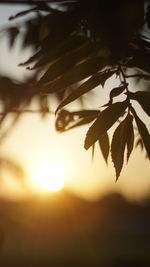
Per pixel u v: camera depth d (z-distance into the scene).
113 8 1.59
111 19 1.58
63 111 2.63
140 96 1.59
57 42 1.78
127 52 1.67
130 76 1.67
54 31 1.79
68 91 3.12
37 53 1.78
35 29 3.05
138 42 1.70
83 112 1.91
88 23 1.66
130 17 1.56
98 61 1.68
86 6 1.71
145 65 1.67
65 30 1.78
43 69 3.36
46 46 1.79
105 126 1.56
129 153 1.56
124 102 1.59
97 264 16.91
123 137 1.57
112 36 1.57
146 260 17.28
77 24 1.77
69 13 1.78
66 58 1.72
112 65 1.67
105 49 1.66
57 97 3.18
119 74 1.67
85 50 1.71
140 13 1.57
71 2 1.89
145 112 1.56
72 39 1.75
